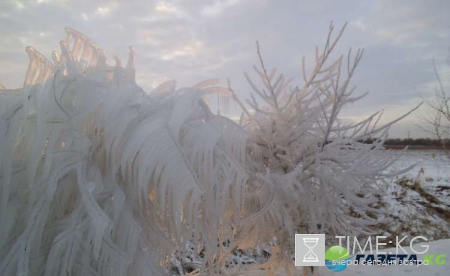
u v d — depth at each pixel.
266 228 3.56
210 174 2.75
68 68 2.72
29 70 2.55
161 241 2.88
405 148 3.54
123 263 2.41
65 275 2.26
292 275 4.39
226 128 3.08
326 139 3.42
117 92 2.63
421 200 9.48
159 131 2.58
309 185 3.51
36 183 2.39
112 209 2.54
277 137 3.62
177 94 3.08
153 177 2.73
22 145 2.52
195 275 3.49
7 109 2.55
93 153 2.68
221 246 3.31
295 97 3.63
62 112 2.54
